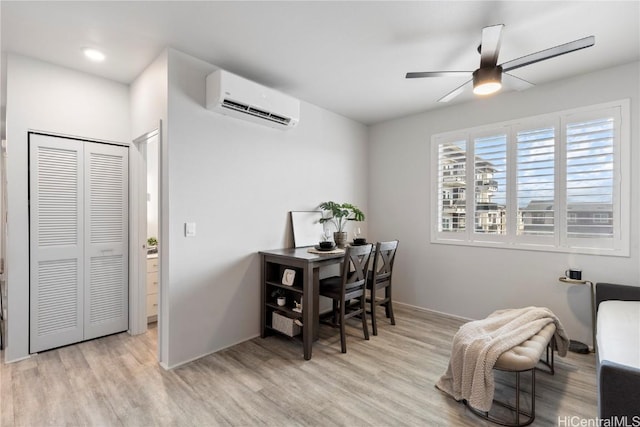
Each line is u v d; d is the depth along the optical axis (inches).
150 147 161.2
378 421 70.6
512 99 124.6
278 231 126.6
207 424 69.7
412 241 155.9
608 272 104.6
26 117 98.7
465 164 137.9
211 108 101.2
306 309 100.5
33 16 77.3
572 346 105.1
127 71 108.6
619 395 48.3
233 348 108.1
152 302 132.1
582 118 109.0
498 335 77.5
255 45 92.4
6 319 97.4
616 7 73.3
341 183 157.2
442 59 100.6
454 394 77.9
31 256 100.9
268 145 122.5
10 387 83.4
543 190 117.3
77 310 110.3
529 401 77.7
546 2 72.2
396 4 73.7
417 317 140.9
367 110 149.1
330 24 81.9
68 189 107.7
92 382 85.9
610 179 104.1
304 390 82.5
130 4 73.3
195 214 99.4
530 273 120.5
